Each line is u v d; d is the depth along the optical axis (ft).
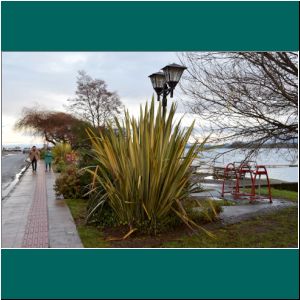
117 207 18.92
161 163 17.56
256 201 29.94
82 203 28.94
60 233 18.75
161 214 18.21
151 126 17.84
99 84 127.34
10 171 69.67
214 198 31.32
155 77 28.45
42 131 137.69
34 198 32.63
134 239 17.17
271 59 20.26
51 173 62.59
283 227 19.83
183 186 18.26
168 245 16.38
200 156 19.26
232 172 35.81
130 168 18.01
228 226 20.07
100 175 21.17
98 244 16.57
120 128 18.85
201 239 17.33
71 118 130.52
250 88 21.56
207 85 22.40
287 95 20.61
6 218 23.11
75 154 61.31
